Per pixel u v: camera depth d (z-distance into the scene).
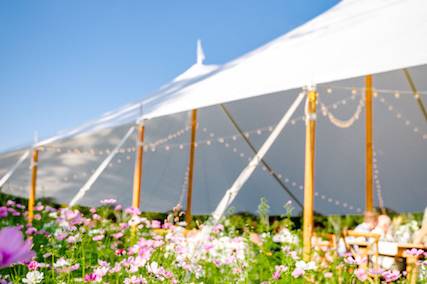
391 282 2.63
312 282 2.19
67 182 6.67
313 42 5.00
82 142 6.54
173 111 5.35
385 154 8.28
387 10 5.12
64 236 2.14
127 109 6.48
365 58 3.90
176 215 2.79
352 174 8.31
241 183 5.74
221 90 4.94
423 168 8.16
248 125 7.77
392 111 7.91
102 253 2.36
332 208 8.52
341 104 7.81
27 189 6.40
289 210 2.53
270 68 4.82
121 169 7.20
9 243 0.42
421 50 3.62
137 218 2.85
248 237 2.34
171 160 7.63
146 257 1.89
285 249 2.37
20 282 1.84
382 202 8.38
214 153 8.02
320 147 8.20
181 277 2.25
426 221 4.05
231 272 2.33
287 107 7.53
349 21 5.49
